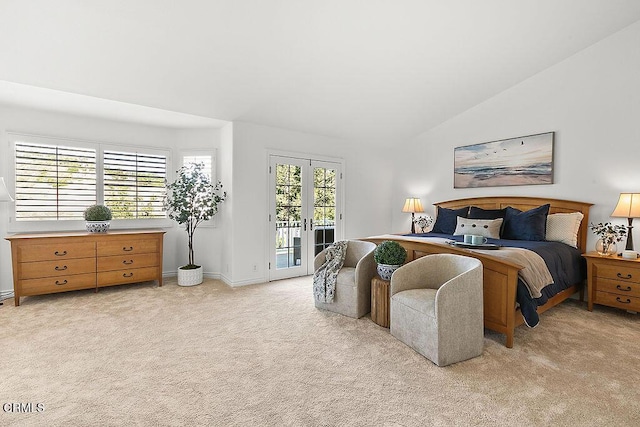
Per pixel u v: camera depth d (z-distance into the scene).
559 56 3.83
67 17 2.43
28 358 2.29
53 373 2.09
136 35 2.68
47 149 3.91
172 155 4.77
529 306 2.46
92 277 3.80
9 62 2.77
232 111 4.05
